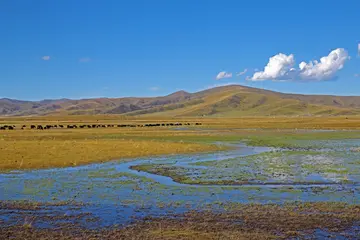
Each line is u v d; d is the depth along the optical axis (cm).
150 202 2211
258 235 1630
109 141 6219
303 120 17725
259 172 3278
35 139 6756
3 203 2180
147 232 1670
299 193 2452
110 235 1634
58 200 2259
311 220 1841
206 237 1605
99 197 2339
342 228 1722
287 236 1619
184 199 2286
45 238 1602
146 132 9050
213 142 6431
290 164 3769
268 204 2156
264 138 7300
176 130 10144
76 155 4269
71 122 17562
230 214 1948
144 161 4028
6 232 1673
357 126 11606
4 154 4150
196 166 3656
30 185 2711
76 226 1756
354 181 2864
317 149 5300
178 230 1698
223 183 2800
